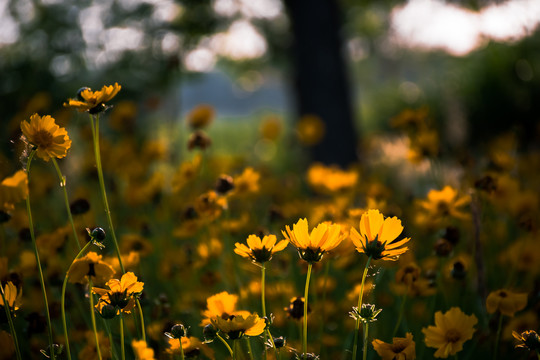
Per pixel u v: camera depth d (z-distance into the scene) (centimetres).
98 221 312
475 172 407
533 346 140
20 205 321
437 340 152
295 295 230
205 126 339
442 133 994
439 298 227
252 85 1287
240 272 253
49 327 142
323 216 263
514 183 281
